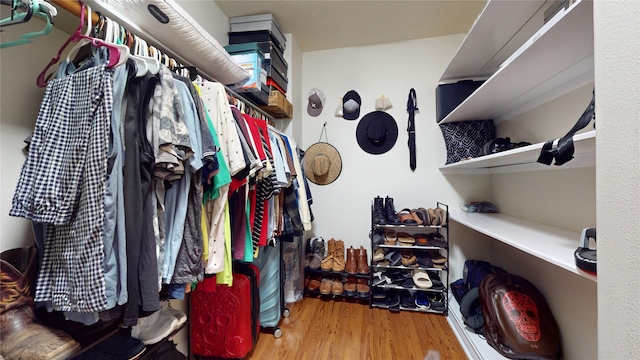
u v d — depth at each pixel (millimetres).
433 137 2066
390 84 2139
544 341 1149
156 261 629
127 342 796
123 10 771
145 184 623
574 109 1119
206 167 769
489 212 1862
